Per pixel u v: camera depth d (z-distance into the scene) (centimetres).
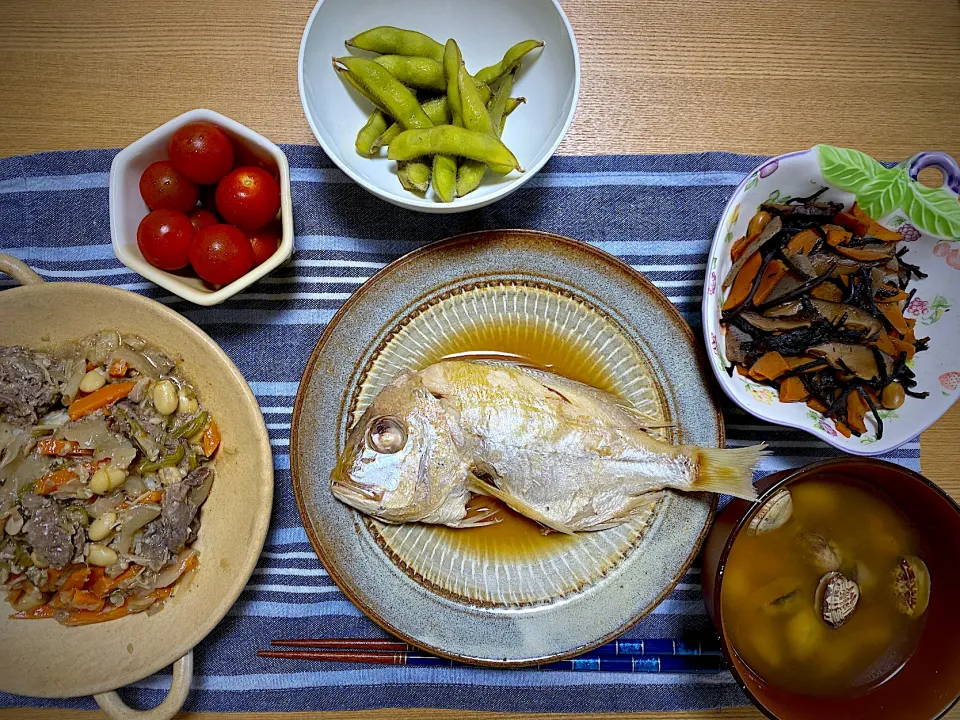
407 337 34
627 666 34
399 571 32
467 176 30
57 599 31
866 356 31
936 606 31
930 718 30
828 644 32
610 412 32
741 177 35
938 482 35
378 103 30
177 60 35
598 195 35
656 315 33
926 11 35
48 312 31
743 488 31
